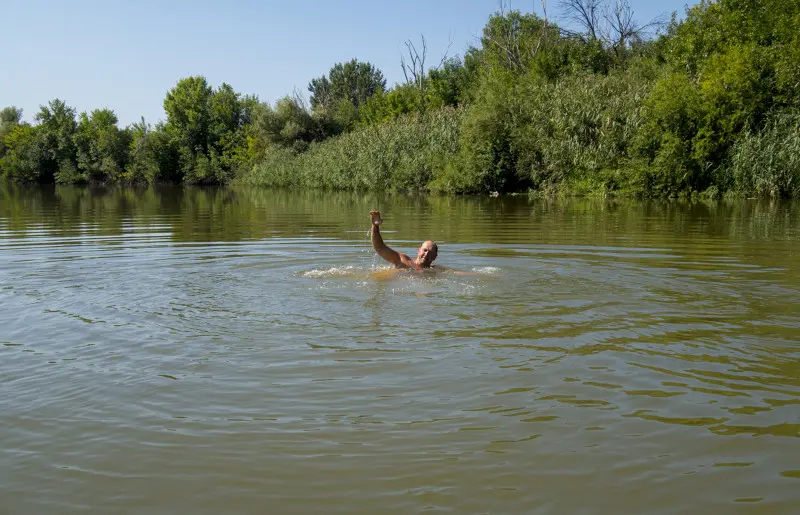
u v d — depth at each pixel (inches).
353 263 351.9
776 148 908.6
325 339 199.3
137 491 113.6
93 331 210.7
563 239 465.4
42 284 289.9
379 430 135.3
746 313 229.9
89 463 123.2
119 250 409.4
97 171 2620.6
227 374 168.9
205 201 1155.3
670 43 1272.1
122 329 212.5
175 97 2517.2
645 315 227.1
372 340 197.9
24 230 565.6
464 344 193.0
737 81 967.6
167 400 152.3
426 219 665.6
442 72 2070.6
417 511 106.7
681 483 114.7
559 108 1187.3
